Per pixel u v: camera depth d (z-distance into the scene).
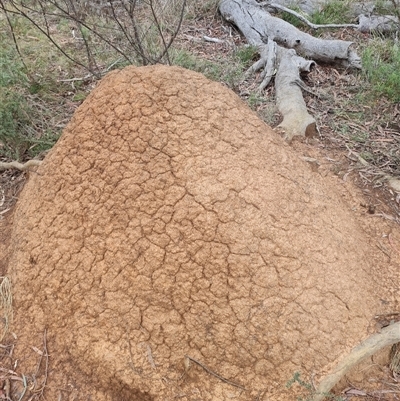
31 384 2.05
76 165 2.25
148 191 2.08
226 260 1.98
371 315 2.17
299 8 6.03
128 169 2.12
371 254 2.53
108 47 4.91
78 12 4.74
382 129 3.90
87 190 2.19
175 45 5.12
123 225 2.08
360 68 4.70
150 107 2.18
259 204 2.09
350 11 6.02
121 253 2.06
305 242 2.12
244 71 4.89
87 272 2.10
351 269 2.21
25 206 2.51
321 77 4.70
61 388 2.03
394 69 4.51
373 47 5.03
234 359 1.95
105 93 2.29
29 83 4.25
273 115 3.96
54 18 5.54
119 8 5.29
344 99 4.30
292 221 2.13
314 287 2.06
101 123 2.24
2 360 2.13
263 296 1.98
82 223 2.17
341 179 3.22
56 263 2.17
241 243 2.00
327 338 2.01
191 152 2.11
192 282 1.98
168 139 2.13
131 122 2.18
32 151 3.46
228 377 1.95
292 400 1.93
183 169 2.08
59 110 4.05
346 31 5.64
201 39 5.48
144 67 2.33
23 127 3.61
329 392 1.96
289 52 4.68
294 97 4.04
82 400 1.99
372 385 2.05
